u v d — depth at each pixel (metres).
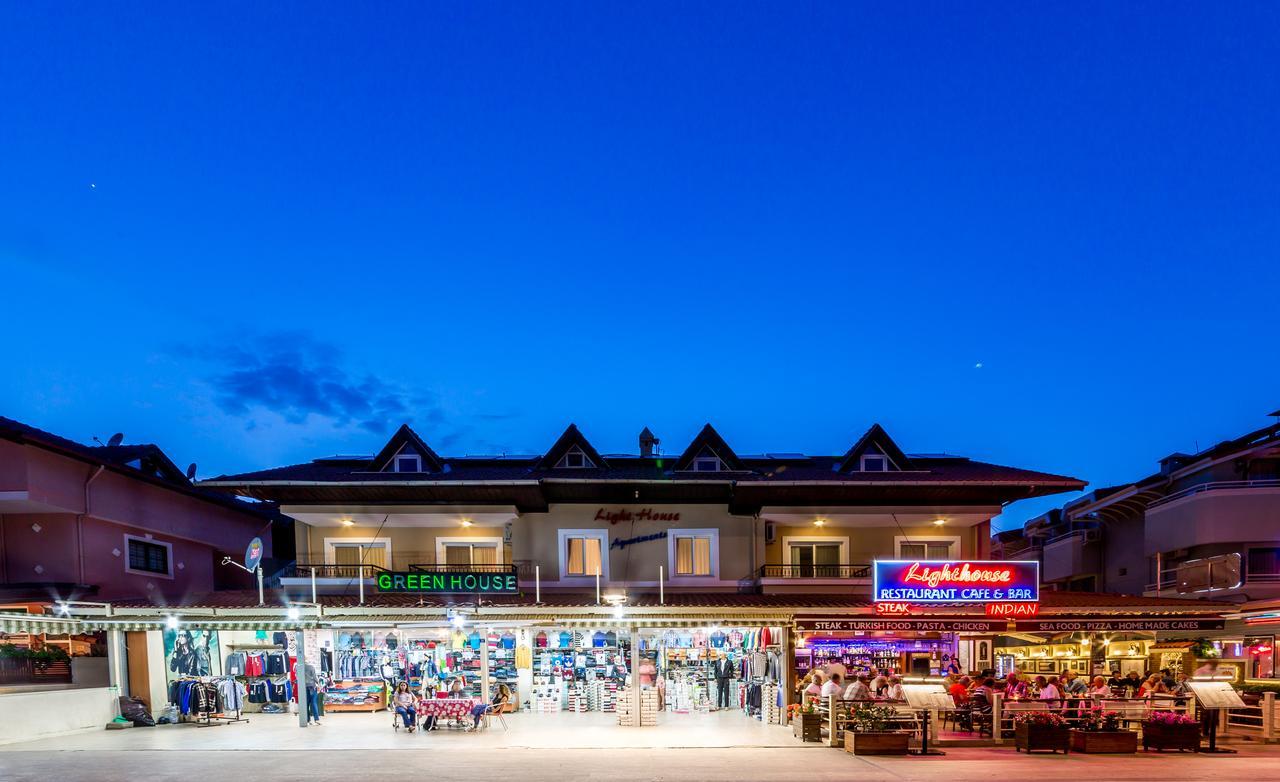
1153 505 33.31
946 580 22.12
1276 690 21.11
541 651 25.69
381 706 25.03
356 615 21.98
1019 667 27.70
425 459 27.25
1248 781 14.70
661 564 27.08
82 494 26.45
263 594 25.81
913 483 25.86
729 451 27.50
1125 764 16.31
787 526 27.47
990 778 14.88
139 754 17.31
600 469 27.58
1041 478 26.62
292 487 25.77
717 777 14.91
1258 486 29.27
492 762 16.31
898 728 18.39
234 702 22.97
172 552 31.02
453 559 27.17
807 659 24.64
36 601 25.61
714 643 25.88
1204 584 29.44
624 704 21.59
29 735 19.20
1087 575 38.06
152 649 22.67
